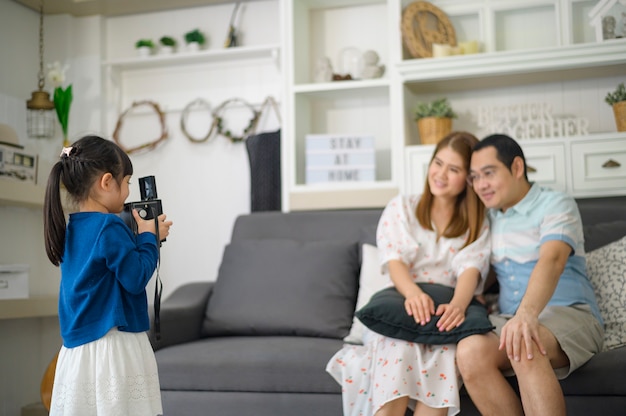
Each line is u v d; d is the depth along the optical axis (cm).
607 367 189
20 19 376
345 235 286
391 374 194
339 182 324
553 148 294
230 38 376
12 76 366
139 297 186
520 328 187
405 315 201
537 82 328
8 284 308
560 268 206
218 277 278
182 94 391
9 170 313
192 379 220
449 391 191
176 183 389
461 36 338
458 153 232
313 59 366
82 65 393
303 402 211
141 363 180
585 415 189
